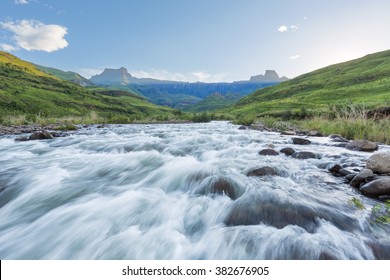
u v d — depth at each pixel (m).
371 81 80.50
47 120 29.02
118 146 11.76
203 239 3.91
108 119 37.00
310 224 3.98
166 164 7.76
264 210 4.39
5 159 9.12
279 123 24.53
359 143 10.13
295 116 32.88
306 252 3.36
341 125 15.96
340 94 69.56
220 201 5.01
